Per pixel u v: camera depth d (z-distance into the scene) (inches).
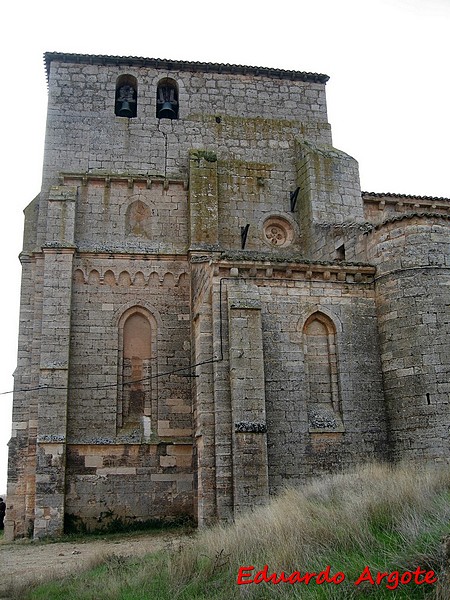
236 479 849.5
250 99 1380.4
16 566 740.7
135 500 1079.0
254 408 879.7
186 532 955.3
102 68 1330.0
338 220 1249.4
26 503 1062.4
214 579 501.7
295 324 948.0
